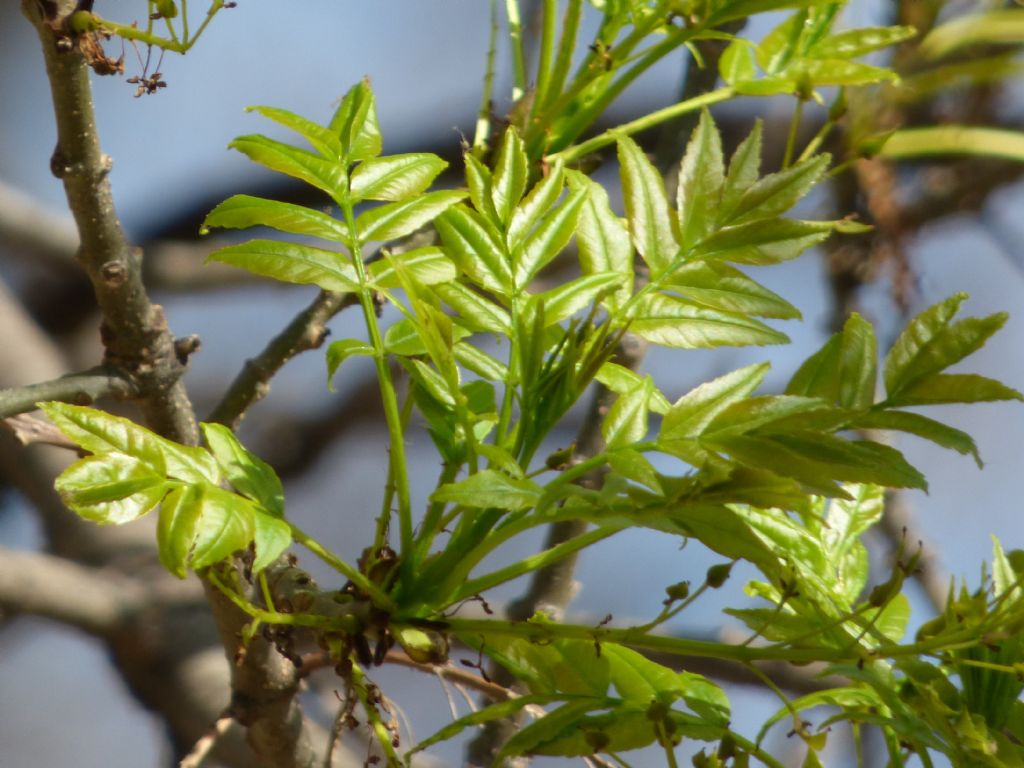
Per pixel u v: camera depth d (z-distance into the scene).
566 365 1.28
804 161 1.30
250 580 1.35
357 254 1.29
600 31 1.37
